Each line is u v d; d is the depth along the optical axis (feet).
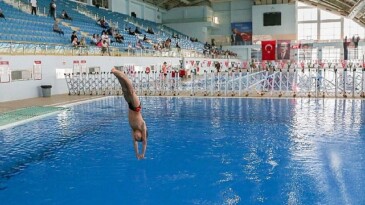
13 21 63.16
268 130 31.32
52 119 37.65
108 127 33.35
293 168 20.85
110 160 23.00
